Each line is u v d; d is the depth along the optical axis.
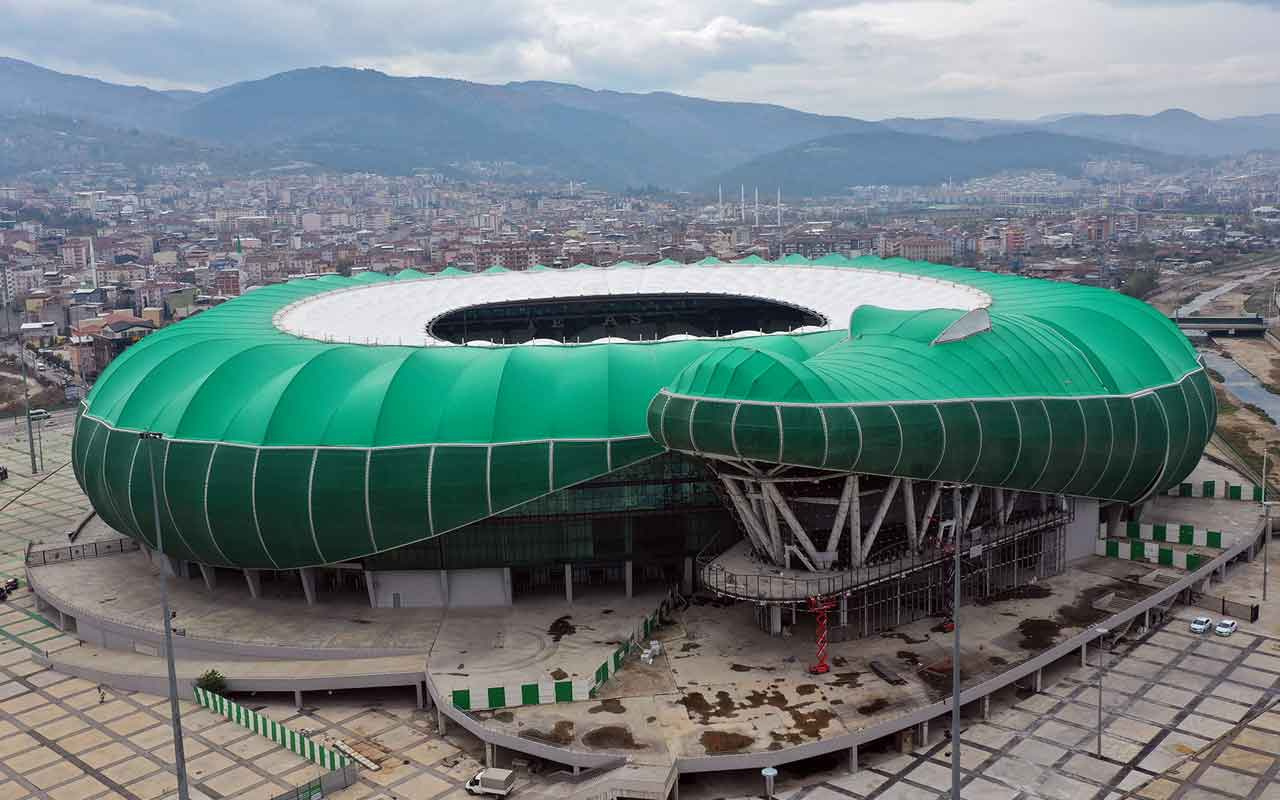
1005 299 164.25
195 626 125.75
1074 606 125.62
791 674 110.00
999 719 107.88
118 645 130.00
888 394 111.19
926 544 124.50
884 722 99.62
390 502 118.38
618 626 121.50
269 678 114.50
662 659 114.06
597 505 125.12
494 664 113.25
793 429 104.56
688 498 126.38
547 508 124.75
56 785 101.25
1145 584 132.12
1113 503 147.62
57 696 119.69
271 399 124.94
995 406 118.56
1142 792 92.62
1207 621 126.81
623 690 107.56
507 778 96.00
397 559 126.69
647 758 95.19
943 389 116.12
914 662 111.75
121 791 99.75
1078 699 111.44
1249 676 115.69
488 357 129.38
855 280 193.25
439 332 193.38
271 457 120.31
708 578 117.25
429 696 113.12
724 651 115.69
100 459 136.38
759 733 98.75
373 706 114.69
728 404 105.75
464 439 119.31
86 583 142.88
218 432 125.06
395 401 122.19
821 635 110.38
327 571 134.12
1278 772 94.12
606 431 120.12
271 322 160.62
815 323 179.75
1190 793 91.44
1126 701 110.81
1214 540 143.38
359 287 195.25
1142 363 142.25
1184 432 141.75
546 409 122.12
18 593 152.62
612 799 91.19
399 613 127.00
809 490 116.06
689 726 100.31
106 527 168.75
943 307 161.25
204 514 123.25
